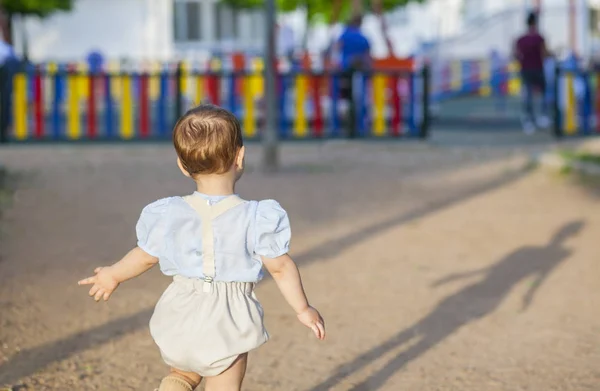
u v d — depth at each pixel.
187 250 3.64
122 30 32.91
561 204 10.04
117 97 19.88
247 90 16.56
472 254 7.73
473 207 9.90
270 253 3.65
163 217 3.71
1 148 15.75
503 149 15.26
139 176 12.26
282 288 3.70
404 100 20.38
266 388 4.71
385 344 5.42
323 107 17.84
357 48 17.12
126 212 9.58
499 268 7.26
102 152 15.19
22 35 32.16
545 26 27.34
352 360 5.14
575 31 27.11
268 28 12.61
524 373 4.91
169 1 33.09
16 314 5.93
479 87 24.78
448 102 25.06
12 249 7.82
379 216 9.38
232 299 3.63
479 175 12.28
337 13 25.66
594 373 4.89
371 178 12.05
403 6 34.59
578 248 7.93
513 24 27.72
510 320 5.88
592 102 18.67
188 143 3.65
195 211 3.69
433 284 6.79
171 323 3.61
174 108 16.73
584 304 6.23
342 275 7.04
